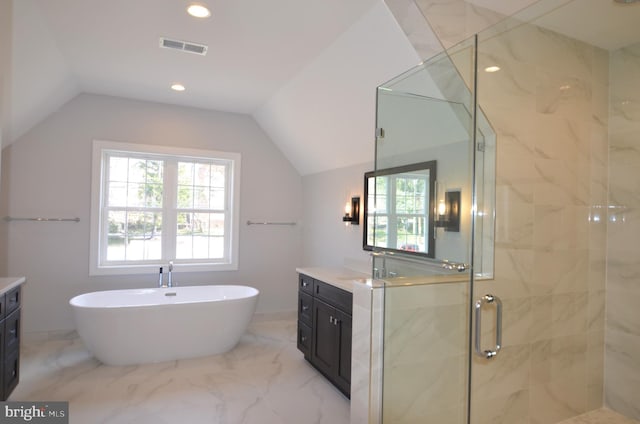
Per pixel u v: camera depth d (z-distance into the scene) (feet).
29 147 12.64
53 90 11.65
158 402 8.89
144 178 14.42
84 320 10.43
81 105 13.25
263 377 10.32
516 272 7.48
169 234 14.65
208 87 12.50
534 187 7.67
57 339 12.85
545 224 7.80
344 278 10.40
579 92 8.17
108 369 10.62
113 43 9.47
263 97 13.28
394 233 7.55
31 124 12.41
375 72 8.95
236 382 10.00
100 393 9.25
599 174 8.45
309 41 9.05
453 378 6.71
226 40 9.17
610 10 7.16
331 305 9.84
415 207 7.20
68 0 7.63
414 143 7.27
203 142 14.89
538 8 7.22
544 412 7.84
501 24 7.35
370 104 9.95
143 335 10.87
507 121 7.34
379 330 7.37
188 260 14.99
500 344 7.16
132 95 13.50
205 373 10.50
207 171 15.35
